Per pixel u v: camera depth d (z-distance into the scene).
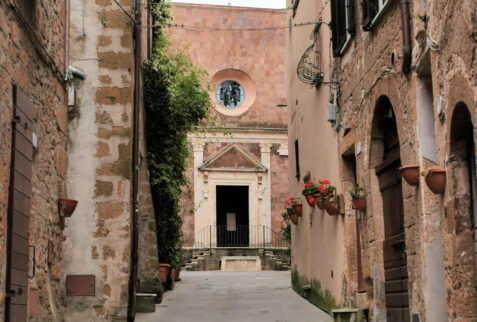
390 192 8.75
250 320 10.99
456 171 6.09
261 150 30.97
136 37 11.58
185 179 17.05
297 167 16.17
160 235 15.23
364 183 9.52
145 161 14.09
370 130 9.15
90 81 11.09
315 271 13.28
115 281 10.56
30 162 7.43
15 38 7.00
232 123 30.91
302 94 15.02
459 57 5.75
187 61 17.45
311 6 13.98
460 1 5.67
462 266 5.98
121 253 10.64
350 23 10.00
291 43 17.11
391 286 8.79
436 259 6.92
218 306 12.78
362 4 9.14
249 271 25.80
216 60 30.95
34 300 7.65
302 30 15.21
